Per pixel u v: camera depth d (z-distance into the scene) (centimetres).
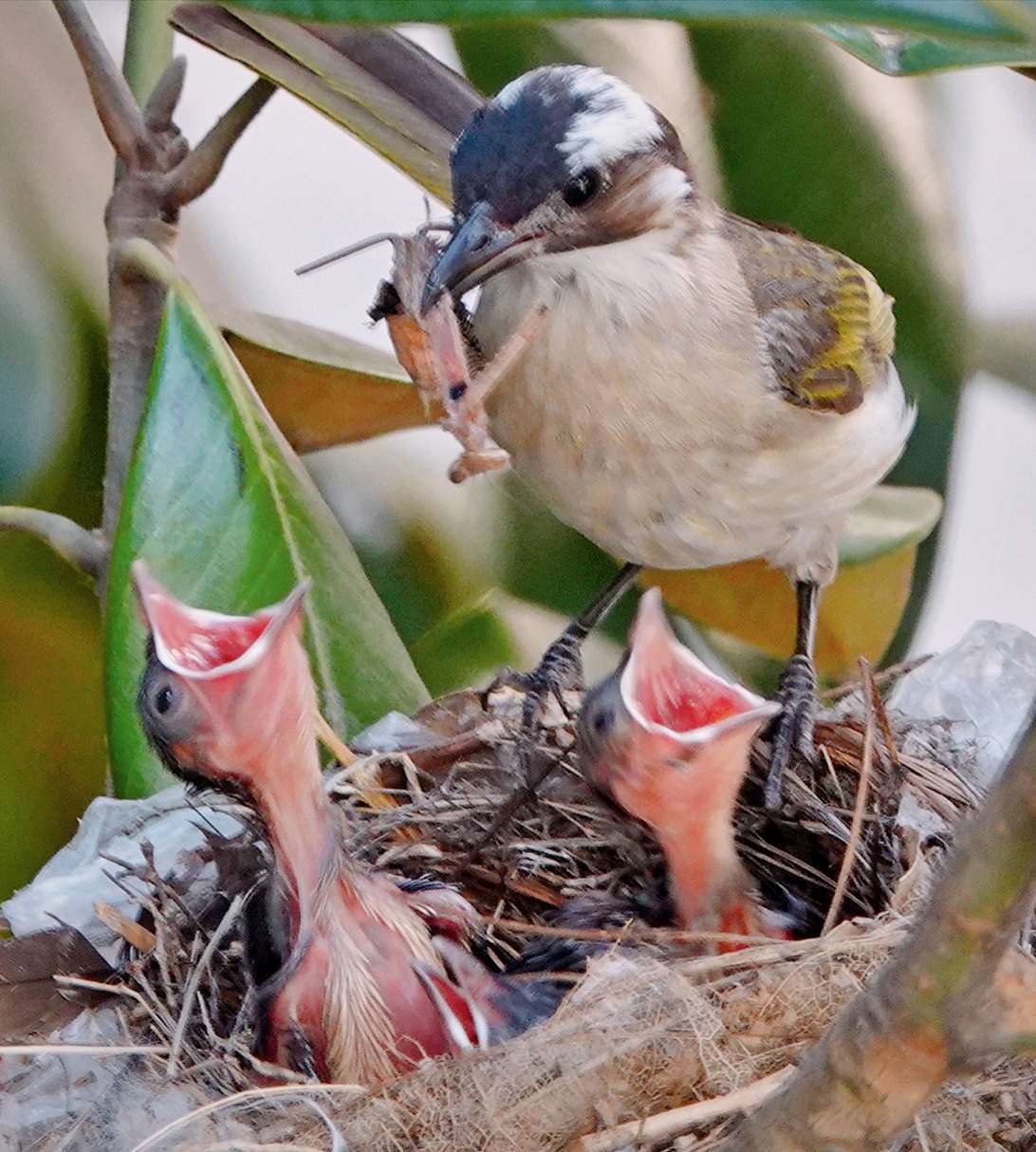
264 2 382
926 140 611
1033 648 538
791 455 527
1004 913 238
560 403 516
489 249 472
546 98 486
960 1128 367
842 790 498
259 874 459
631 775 435
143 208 488
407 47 500
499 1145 362
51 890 473
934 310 617
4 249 588
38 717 574
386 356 554
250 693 403
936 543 624
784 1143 267
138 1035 420
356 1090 378
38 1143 387
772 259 545
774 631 623
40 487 583
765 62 598
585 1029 373
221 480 473
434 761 513
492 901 497
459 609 620
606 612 606
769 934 450
